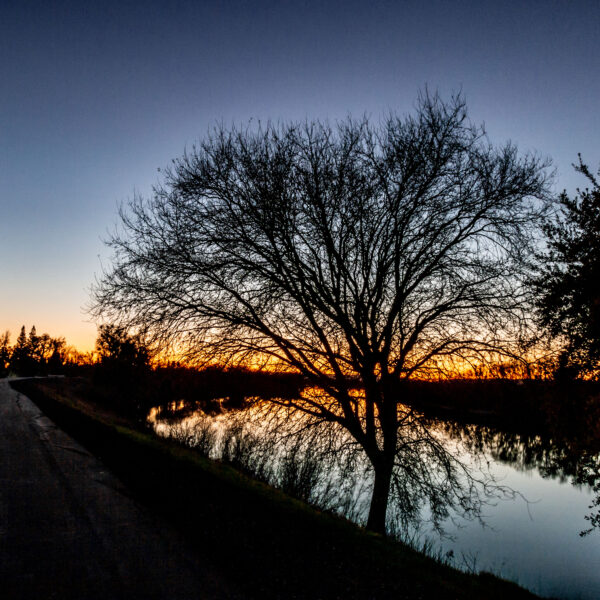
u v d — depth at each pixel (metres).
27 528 4.98
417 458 10.63
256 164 10.68
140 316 10.44
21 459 8.41
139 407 22.83
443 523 13.91
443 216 10.56
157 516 5.57
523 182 9.97
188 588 3.76
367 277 10.86
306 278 10.65
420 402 10.92
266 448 11.73
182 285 10.60
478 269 10.43
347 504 11.84
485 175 9.95
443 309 10.50
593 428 6.06
